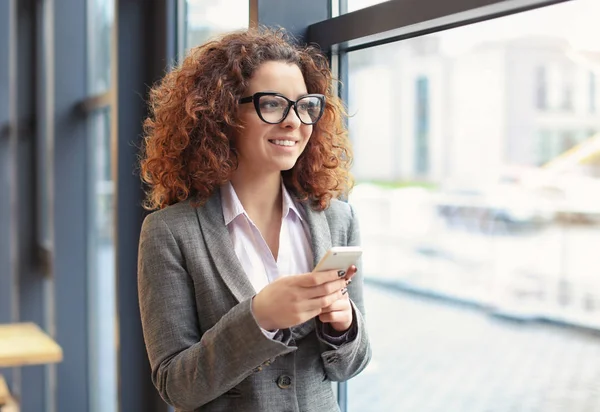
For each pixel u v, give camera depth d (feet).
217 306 4.22
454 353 10.14
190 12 8.32
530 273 13.78
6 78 16.31
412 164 18.67
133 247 8.69
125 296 8.69
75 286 13.33
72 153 13.25
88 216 13.41
